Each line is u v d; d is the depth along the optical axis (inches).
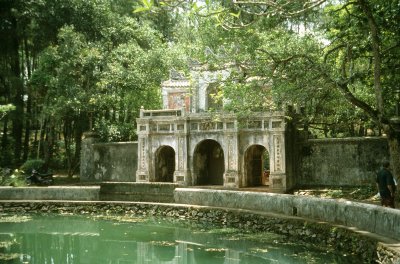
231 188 880.9
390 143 482.3
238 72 660.7
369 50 554.3
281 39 647.1
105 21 1268.5
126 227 580.1
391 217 366.3
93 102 1074.7
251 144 891.4
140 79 1121.4
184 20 1189.1
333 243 425.1
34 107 1347.2
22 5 1193.4
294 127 904.9
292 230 486.6
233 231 530.6
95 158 1101.1
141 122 1007.0
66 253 450.9
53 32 1259.8
